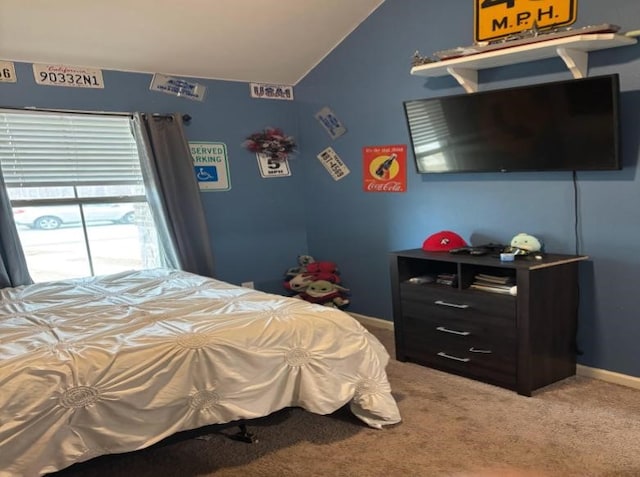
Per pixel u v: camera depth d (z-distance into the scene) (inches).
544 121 101.9
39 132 125.3
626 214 98.0
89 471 78.6
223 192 156.4
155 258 146.7
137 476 77.2
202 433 76.3
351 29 145.3
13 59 119.4
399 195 142.2
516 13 108.7
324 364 81.1
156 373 67.9
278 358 77.7
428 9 125.4
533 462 75.7
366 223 153.3
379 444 83.0
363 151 149.8
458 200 127.6
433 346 115.2
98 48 123.5
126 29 118.6
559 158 102.2
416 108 125.3
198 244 144.7
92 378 64.1
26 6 103.3
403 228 142.8
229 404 73.1
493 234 121.3
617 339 102.2
